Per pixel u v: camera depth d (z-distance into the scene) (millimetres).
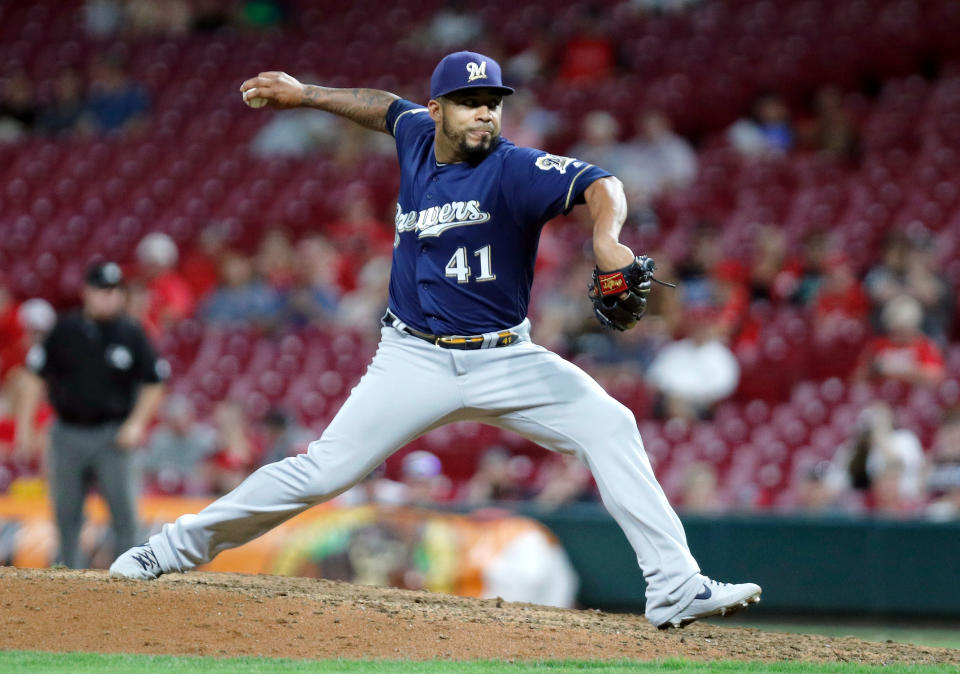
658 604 16359
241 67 63219
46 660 13531
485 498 36094
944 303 39875
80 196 58469
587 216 47844
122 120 62469
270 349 44562
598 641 15828
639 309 14906
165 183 57562
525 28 60562
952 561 31406
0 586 16359
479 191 15750
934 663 15953
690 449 37219
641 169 49812
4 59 68062
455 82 15508
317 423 42375
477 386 16125
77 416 27422
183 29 67062
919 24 56125
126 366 27625
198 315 49219
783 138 52594
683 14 59438
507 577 31344
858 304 41000
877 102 53406
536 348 16359
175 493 38250
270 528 16969
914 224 45750
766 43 57156
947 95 52062
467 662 14227
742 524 32938
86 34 68125
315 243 48094
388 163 54406
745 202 48062
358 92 17875
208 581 18484
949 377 37688
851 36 56406
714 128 55094
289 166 56031
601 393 16406
